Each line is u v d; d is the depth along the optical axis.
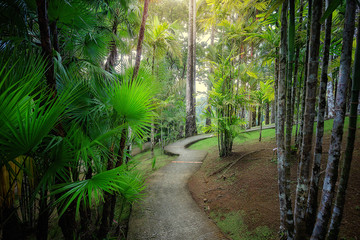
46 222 1.60
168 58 15.12
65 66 2.25
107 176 1.47
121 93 1.90
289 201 1.90
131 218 3.29
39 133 1.13
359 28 1.07
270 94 6.29
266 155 5.15
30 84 1.19
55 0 1.78
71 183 1.37
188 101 13.54
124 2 3.39
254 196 3.47
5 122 0.96
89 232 2.51
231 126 5.89
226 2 2.57
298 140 4.33
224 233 2.83
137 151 12.66
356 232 2.02
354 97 1.12
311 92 1.56
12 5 1.72
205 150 8.74
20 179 1.55
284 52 1.88
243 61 9.74
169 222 3.16
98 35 2.93
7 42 1.59
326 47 1.60
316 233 1.40
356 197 2.53
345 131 4.87
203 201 3.93
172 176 5.62
